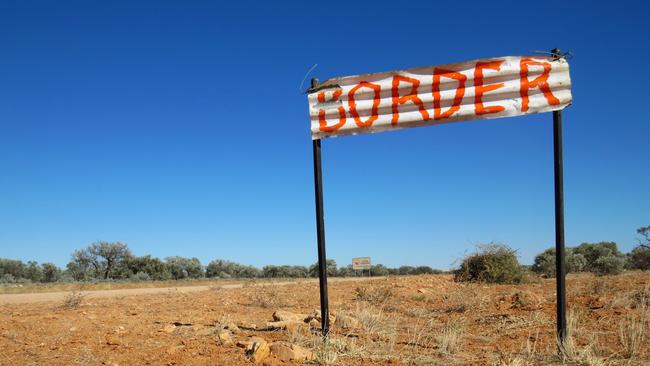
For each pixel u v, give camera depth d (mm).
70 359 7512
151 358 7492
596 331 9039
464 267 22828
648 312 10289
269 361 7051
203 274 71125
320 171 8469
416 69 8242
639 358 7273
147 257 65875
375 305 14336
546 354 7574
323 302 8391
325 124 8414
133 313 13555
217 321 11164
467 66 8141
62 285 38938
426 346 8359
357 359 7441
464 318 10891
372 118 8336
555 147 7812
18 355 7766
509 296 14023
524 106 7941
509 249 22734
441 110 8172
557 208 7691
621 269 30688
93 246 63969
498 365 6879
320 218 8414
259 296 16906
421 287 19172
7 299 21719
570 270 35062
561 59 7891
